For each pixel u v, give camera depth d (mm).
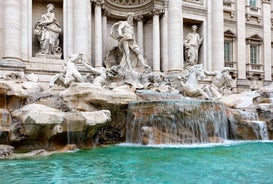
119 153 13953
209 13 32938
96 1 26719
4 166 11078
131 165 11328
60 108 16094
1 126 14070
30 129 13539
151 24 31453
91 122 14945
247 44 37375
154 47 29797
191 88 23516
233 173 10117
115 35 27500
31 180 9250
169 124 17297
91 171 10406
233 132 19453
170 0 30094
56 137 14297
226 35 35406
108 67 27969
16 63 22750
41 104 15414
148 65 29297
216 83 25281
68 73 19469
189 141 17266
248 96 23391
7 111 14648
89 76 21984
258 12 38500
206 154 13766
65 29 25719
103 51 28938
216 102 19062
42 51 25125
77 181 9148
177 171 10391
